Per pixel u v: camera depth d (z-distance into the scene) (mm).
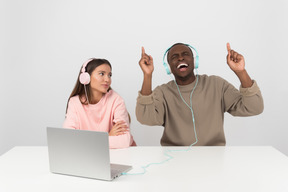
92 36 2703
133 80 2717
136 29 2682
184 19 2650
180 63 1738
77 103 1862
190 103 1806
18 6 2678
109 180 1048
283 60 2578
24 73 2732
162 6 2652
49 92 2750
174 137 1825
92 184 1027
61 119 2770
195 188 967
